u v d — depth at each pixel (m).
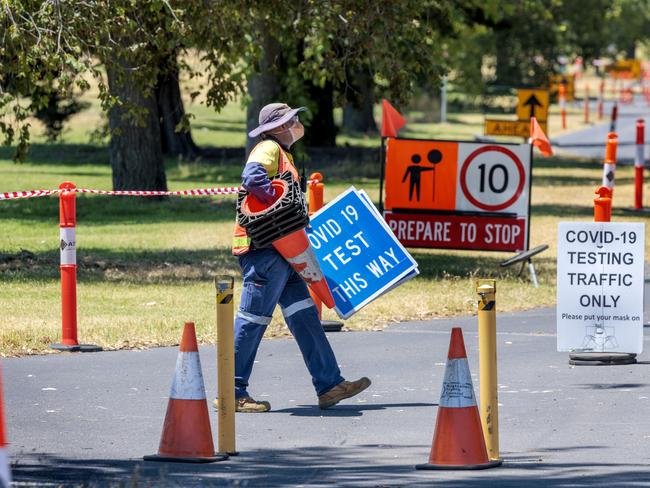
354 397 23.19
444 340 29.08
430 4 46.50
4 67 36.06
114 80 40.50
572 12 133.75
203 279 37.81
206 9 38.12
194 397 18.20
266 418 21.47
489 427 17.78
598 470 17.41
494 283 17.70
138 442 19.44
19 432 20.09
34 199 63.94
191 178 76.56
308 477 16.97
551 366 26.14
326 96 92.81
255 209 21.36
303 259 21.59
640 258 25.91
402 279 26.31
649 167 86.62
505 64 143.62
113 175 61.47
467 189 38.66
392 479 16.80
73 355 26.83
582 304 26.16
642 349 26.27
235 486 16.22
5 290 34.69
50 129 96.12
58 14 34.97
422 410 22.05
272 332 29.50
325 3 41.38
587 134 122.38
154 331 28.97
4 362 25.95
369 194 64.81
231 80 40.38
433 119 142.50
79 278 37.34
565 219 54.16
